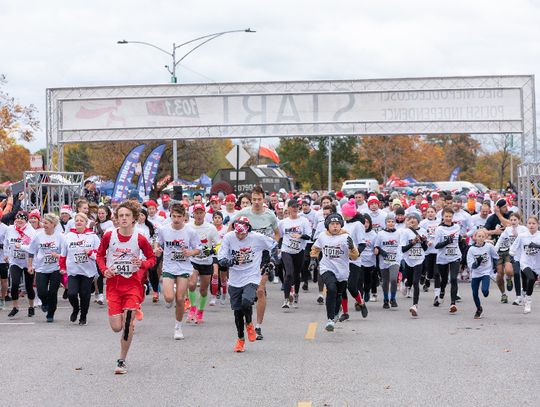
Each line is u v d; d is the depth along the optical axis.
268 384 9.84
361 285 17.33
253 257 12.34
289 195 31.12
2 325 15.31
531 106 26.92
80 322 15.29
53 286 15.67
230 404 8.84
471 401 8.88
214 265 15.99
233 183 50.09
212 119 27.62
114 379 10.23
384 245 17.30
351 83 27.33
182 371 10.70
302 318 15.88
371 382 9.89
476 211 26.27
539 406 8.65
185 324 15.24
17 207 20.77
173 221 13.32
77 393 9.47
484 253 15.69
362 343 12.84
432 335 13.63
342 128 27.39
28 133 45.88
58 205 23.77
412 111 27.17
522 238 16.78
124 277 10.73
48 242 15.55
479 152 105.12
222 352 12.12
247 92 27.56
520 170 24.78
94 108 27.81
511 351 12.03
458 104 27.03
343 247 13.91
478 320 15.55
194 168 64.06
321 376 10.27
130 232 10.79
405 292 19.62
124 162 27.88
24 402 9.05
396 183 61.56
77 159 68.62
